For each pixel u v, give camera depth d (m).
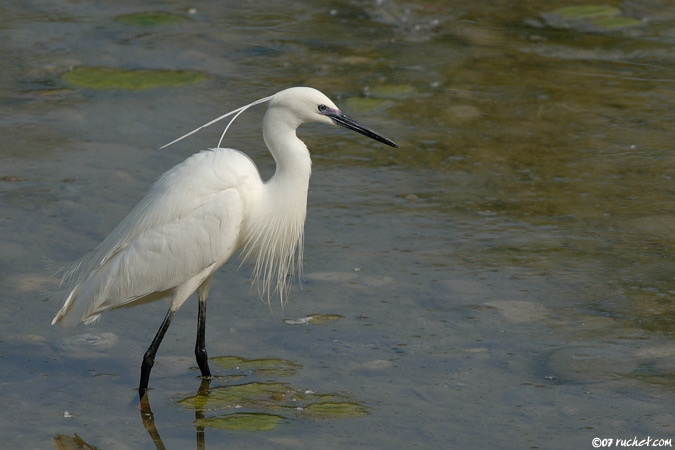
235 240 8.55
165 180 8.59
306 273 10.51
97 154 13.48
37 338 9.11
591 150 13.97
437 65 17.20
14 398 8.10
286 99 8.57
